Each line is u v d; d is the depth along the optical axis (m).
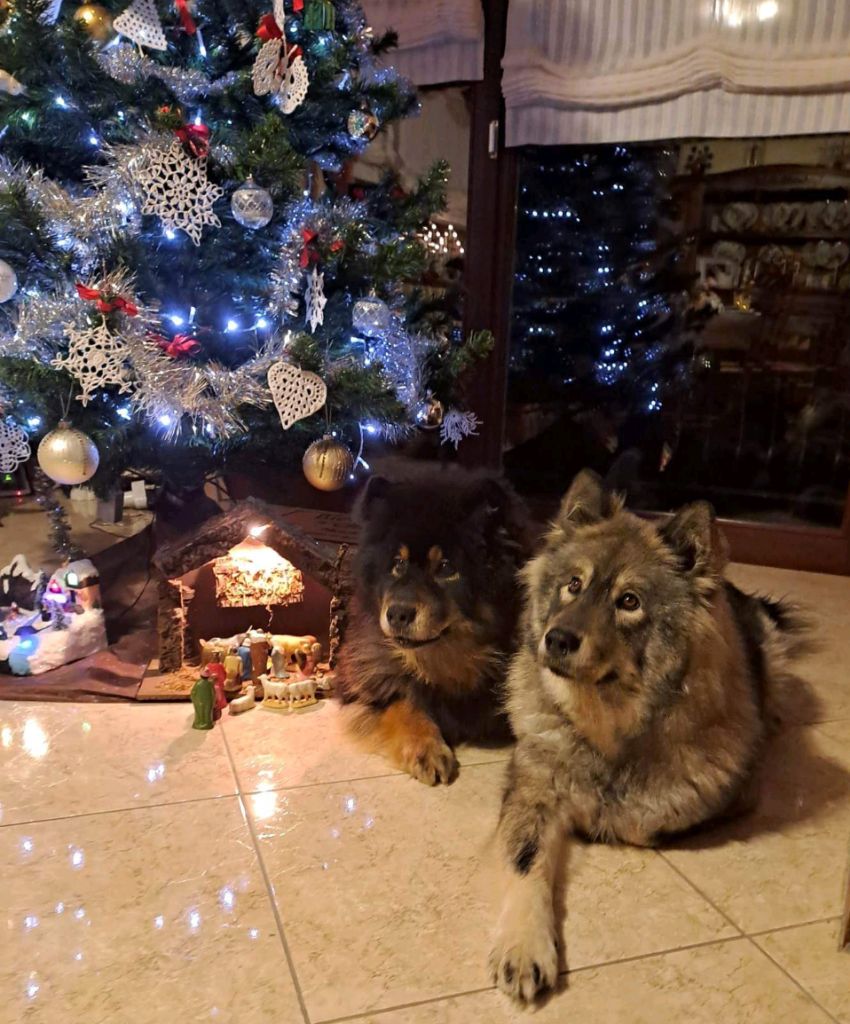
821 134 3.58
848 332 3.89
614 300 4.30
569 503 1.95
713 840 1.93
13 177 2.44
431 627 2.11
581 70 3.73
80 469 2.41
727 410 4.25
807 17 3.34
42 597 2.77
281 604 2.76
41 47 2.38
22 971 1.48
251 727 2.40
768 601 2.97
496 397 4.41
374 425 2.98
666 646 1.73
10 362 2.42
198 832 1.89
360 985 1.47
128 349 2.42
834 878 1.80
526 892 1.63
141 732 2.35
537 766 1.89
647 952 1.57
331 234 2.65
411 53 4.02
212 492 4.56
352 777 2.15
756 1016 1.43
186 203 2.42
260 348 2.88
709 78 3.48
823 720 2.53
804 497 4.17
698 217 4.04
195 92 2.56
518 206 4.22
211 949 1.55
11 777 2.10
